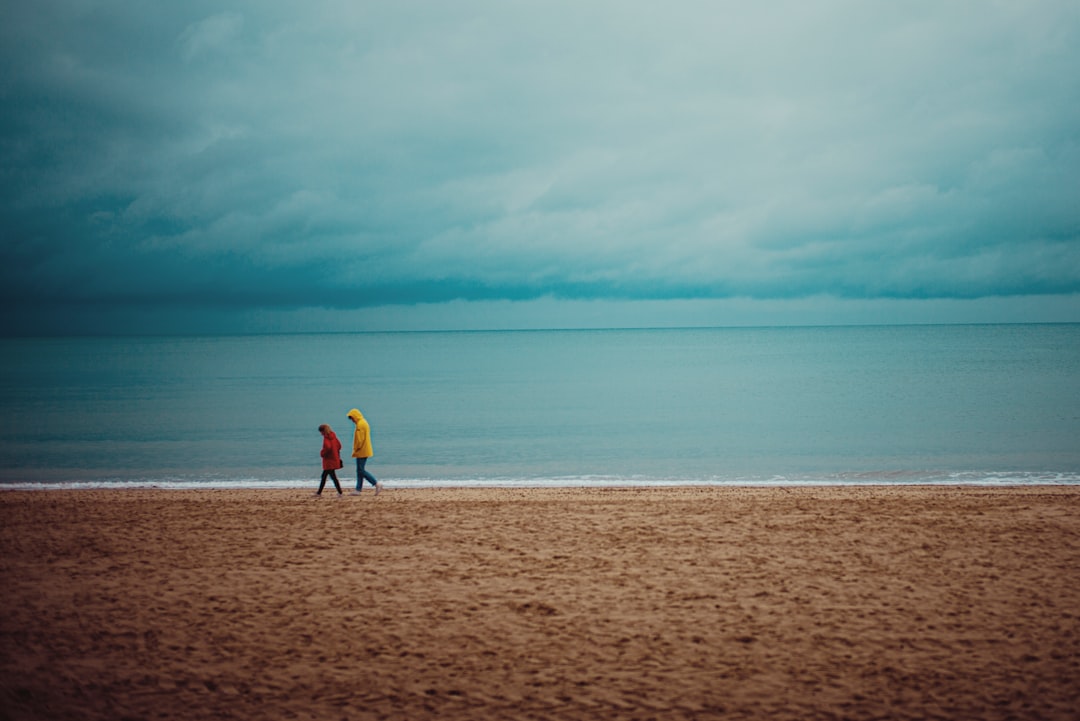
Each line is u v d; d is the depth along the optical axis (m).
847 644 7.11
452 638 7.43
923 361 84.69
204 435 32.56
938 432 30.08
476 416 39.75
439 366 101.12
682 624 7.71
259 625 7.84
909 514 13.20
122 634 7.60
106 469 23.97
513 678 6.46
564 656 6.93
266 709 5.93
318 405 46.47
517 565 10.09
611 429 33.72
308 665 6.80
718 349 147.38
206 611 8.29
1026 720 5.59
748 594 8.66
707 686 6.24
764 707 5.84
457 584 9.25
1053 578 9.11
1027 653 6.82
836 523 12.48
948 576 9.26
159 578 9.59
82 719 5.78
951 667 6.55
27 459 26.14
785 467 23.42
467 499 15.91
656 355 125.12
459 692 6.20
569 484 20.39
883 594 8.58
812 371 72.19
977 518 12.74
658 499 15.56
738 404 43.53
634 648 7.09
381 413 41.53
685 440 29.91
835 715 5.70
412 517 13.57
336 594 8.88
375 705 5.98
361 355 148.38
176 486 20.22
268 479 21.95
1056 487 17.91
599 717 5.71
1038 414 34.91
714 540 11.37
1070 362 77.62
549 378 72.19
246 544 11.45
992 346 127.88
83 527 12.79
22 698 6.14
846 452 26.03
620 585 9.09
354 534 12.12
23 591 9.04
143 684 6.42
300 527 12.72
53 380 73.88
